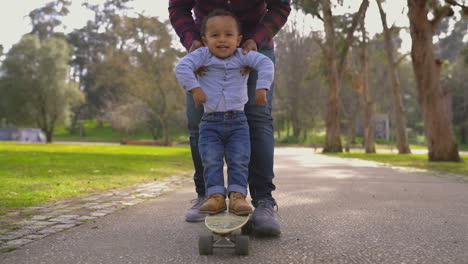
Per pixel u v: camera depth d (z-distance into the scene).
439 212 3.65
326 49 27.17
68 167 9.20
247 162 2.51
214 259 2.17
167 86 45.97
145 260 2.17
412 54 14.49
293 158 17.94
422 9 14.09
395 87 25.30
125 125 55.69
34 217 3.44
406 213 3.59
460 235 2.73
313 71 31.75
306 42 51.22
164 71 46.00
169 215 3.53
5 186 5.55
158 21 44.44
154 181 6.98
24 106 50.06
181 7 3.02
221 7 2.86
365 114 28.88
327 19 25.94
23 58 50.09
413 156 19.64
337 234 2.75
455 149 14.16
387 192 5.23
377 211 3.69
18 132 62.62
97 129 79.25
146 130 76.81
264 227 2.60
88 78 76.25
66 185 5.89
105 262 2.13
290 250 2.35
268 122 2.95
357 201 4.36
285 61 52.75
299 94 53.34
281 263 2.10
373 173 8.79
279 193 5.08
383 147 52.97
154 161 12.85
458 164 12.38
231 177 2.46
